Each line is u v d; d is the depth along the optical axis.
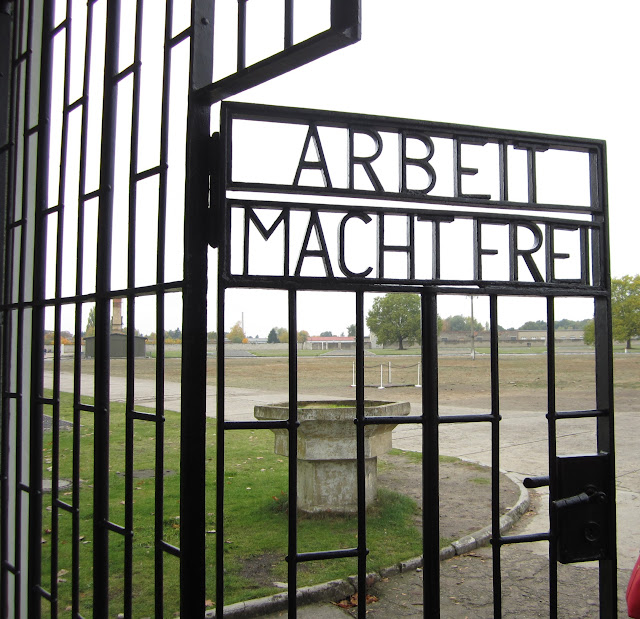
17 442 2.65
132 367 1.90
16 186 2.84
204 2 1.74
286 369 32.78
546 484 1.92
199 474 1.62
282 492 6.27
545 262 1.96
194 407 1.62
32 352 2.51
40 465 2.51
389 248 1.81
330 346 82.62
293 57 1.49
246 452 8.77
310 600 3.85
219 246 1.65
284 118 1.74
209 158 1.71
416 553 4.54
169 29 1.85
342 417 5.19
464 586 4.17
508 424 11.79
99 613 1.93
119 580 4.10
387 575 4.27
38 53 2.83
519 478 7.14
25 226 2.69
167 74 1.83
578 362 32.88
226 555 4.52
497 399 1.86
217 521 1.61
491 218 1.92
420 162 1.86
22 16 2.91
